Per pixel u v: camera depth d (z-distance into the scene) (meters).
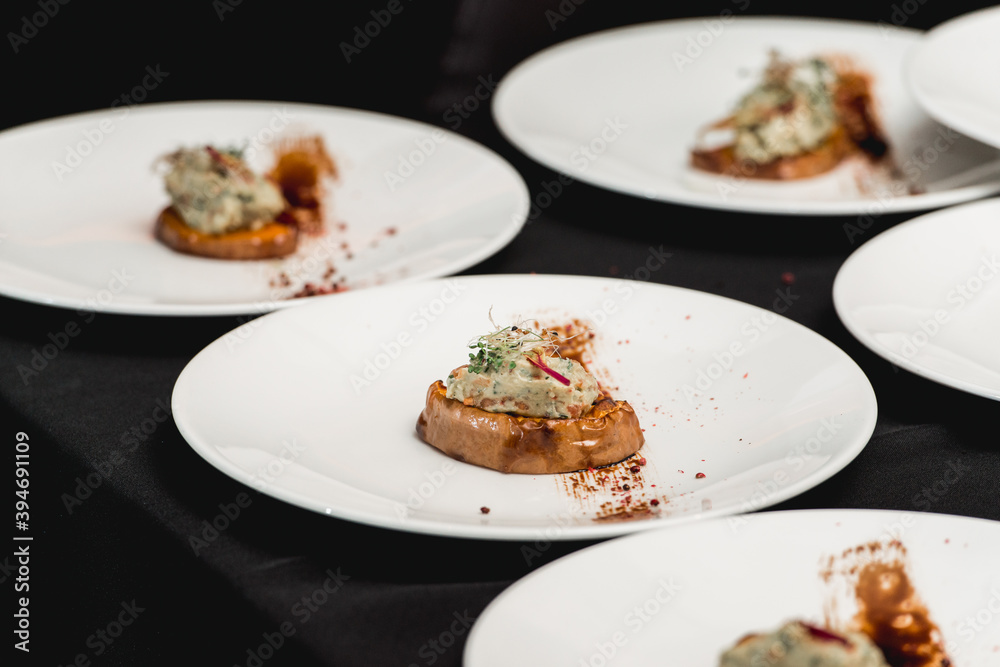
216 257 2.26
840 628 1.17
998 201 2.11
